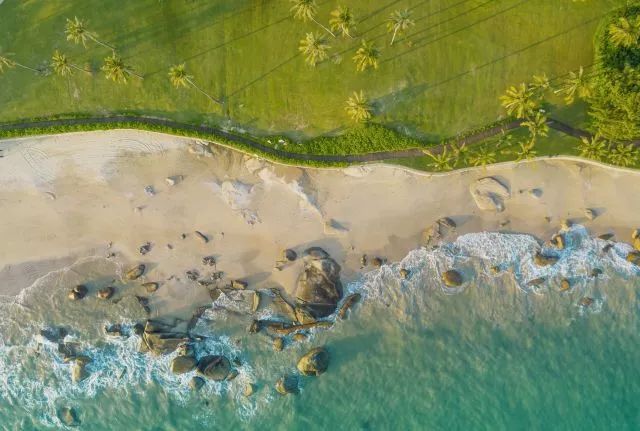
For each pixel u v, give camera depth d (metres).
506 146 30.80
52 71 30.81
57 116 31.14
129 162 31.72
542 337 31.34
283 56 30.52
